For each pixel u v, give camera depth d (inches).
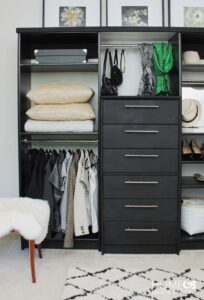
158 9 113.6
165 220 101.0
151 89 106.4
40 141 109.6
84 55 102.5
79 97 103.1
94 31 98.9
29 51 113.1
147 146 99.7
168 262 93.5
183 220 106.6
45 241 104.3
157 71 105.4
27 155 108.1
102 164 99.8
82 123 102.2
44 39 107.8
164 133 99.6
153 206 100.6
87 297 72.4
